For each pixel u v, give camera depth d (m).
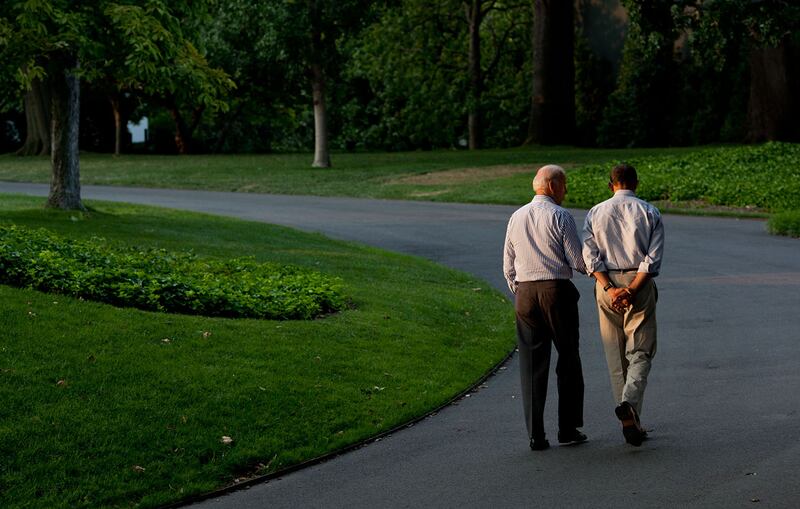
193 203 41.94
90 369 11.44
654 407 11.59
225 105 29.88
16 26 24.98
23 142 84.19
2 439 9.38
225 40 56.59
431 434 10.94
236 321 14.74
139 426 10.12
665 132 71.06
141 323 13.64
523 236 10.21
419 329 16.22
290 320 15.48
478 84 75.06
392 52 74.94
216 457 9.81
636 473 9.11
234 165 60.59
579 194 41.16
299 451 10.13
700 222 33.75
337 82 63.12
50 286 15.22
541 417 10.08
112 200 42.84
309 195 47.19
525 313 10.18
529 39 77.56
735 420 10.80
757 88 59.78
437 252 27.72
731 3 48.47
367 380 12.80
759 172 43.28
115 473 9.18
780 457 9.37
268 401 11.34
